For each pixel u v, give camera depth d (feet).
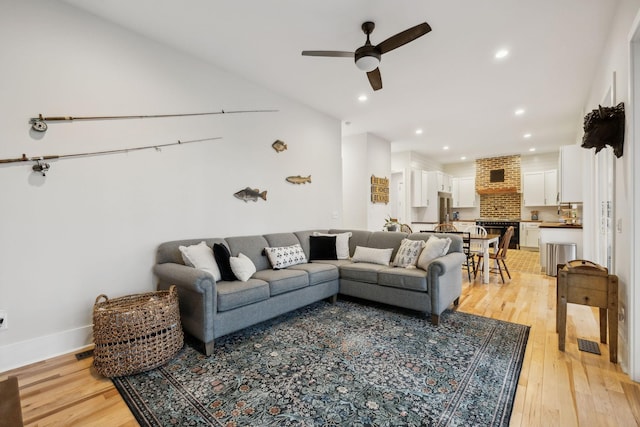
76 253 8.04
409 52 10.14
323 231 15.08
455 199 32.09
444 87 12.98
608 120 7.34
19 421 3.83
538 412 5.39
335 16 8.31
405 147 24.85
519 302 11.96
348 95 14.01
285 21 8.57
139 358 6.75
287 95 14.01
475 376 6.57
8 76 7.07
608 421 5.15
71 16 7.93
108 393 6.08
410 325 9.55
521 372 6.74
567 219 21.42
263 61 10.89
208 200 10.98
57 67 7.72
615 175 7.91
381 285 10.82
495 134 20.72
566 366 6.97
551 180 26.61
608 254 11.25
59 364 7.25
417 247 11.48
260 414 5.40
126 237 8.92
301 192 15.10
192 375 6.70
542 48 9.87
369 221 20.45
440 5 7.82
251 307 8.73
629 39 6.48
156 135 9.58
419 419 5.23
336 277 11.89
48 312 7.62
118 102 8.76
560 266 8.54
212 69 11.07
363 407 5.56
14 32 7.15
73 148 7.97
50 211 7.63
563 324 7.71
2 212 7.02
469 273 15.94
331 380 6.46
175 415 5.39
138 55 9.16
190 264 8.96
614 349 7.08
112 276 8.65
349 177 20.92
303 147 15.15
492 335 8.75
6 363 7.02
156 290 9.46
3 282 7.03
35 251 7.43
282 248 11.78
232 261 9.43
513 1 7.66
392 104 15.15
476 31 8.95
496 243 17.39
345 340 8.45
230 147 11.72
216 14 8.27
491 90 13.32
